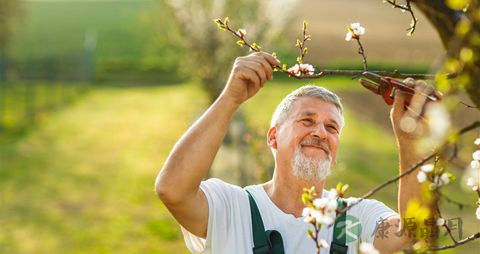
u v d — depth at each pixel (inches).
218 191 131.3
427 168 86.6
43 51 1632.6
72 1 2343.8
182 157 122.9
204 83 848.9
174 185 122.3
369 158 753.0
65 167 759.7
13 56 1349.7
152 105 1186.6
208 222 128.3
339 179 647.1
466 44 75.2
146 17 967.0
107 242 514.0
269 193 137.2
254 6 815.1
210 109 125.2
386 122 955.3
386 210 131.7
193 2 828.0
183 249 494.9
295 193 133.0
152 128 989.2
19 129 952.9
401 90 111.0
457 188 527.2
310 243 127.7
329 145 133.0
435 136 71.1
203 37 829.8
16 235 534.9
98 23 2021.4
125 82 1464.1
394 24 1699.1
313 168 130.6
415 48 1414.9
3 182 690.2
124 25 1982.0
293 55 1072.2
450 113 70.0
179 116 1074.7
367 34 1582.2
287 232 128.9
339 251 125.7
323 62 1326.3
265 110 983.0
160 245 503.8
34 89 1211.2
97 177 719.7
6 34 1246.3
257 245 126.6
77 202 626.5
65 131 959.6
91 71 1483.8
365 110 1018.7
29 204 619.5
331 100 135.3
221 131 124.2
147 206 607.2
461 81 70.1
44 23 1998.0
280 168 134.3
